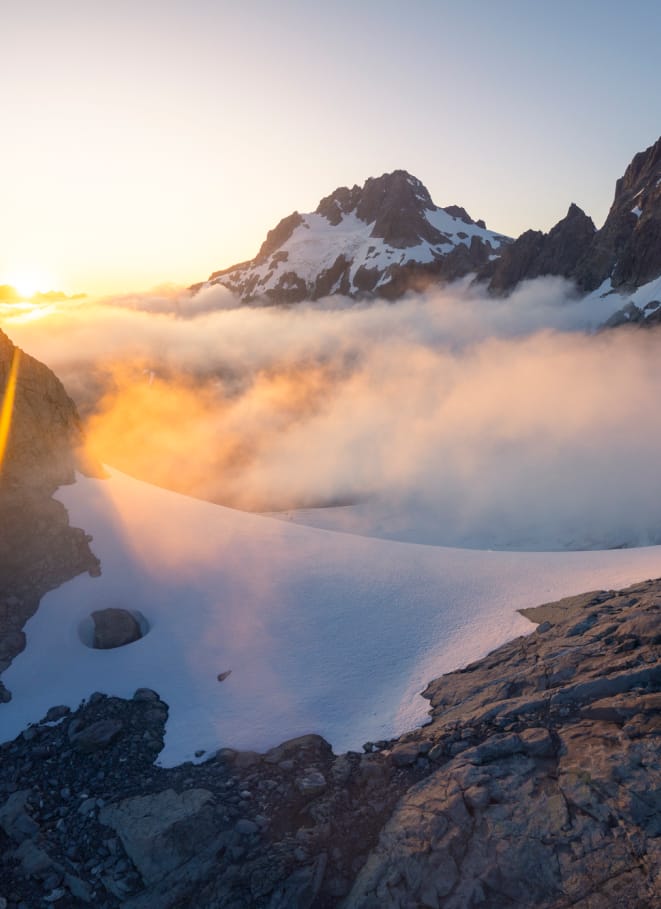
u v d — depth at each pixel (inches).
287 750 673.0
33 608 943.0
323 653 866.8
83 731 713.0
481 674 765.3
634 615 778.8
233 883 520.7
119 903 522.9
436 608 969.5
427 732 668.7
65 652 869.2
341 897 503.5
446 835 527.8
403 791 588.4
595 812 514.3
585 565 1104.2
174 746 700.7
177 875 534.9
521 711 650.8
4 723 753.0
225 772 649.0
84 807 613.6
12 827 598.9
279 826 569.9
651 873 457.7
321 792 604.7
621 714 604.1
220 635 908.0
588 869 474.9
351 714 740.7
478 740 630.5
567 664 711.7
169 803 602.2
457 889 487.2
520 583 1040.8
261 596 1007.6
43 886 544.7
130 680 819.4
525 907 464.4
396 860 516.7
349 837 548.4
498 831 522.0
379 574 1094.4
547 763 577.6
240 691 794.2
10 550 1006.4
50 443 1237.1
